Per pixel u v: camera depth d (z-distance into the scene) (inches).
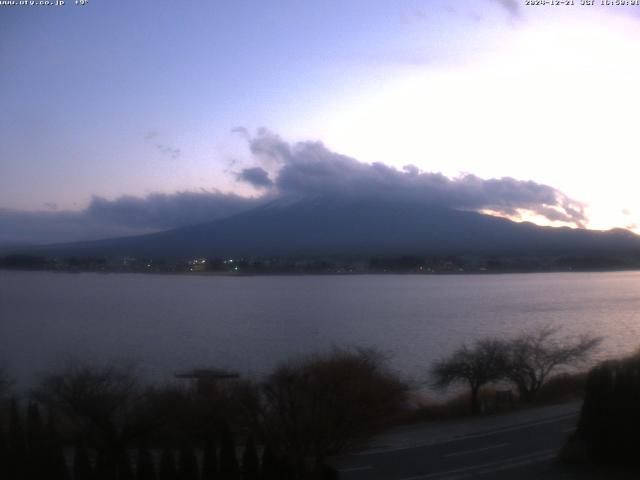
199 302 4453.7
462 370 1298.0
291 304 4259.4
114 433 853.2
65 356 1916.8
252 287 6250.0
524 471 788.0
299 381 842.2
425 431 1034.1
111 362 1601.9
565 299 4534.9
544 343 1866.4
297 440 783.7
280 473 613.6
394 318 3292.3
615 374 825.5
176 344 2322.8
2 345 2326.5
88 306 4148.6
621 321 2992.1
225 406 880.9
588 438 808.3
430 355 1932.8
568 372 1562.5
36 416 608.1
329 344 2174.0
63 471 585.0
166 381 1291.8
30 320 3309.5
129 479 588.4
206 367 1616.6
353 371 896.3
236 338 2492.6
